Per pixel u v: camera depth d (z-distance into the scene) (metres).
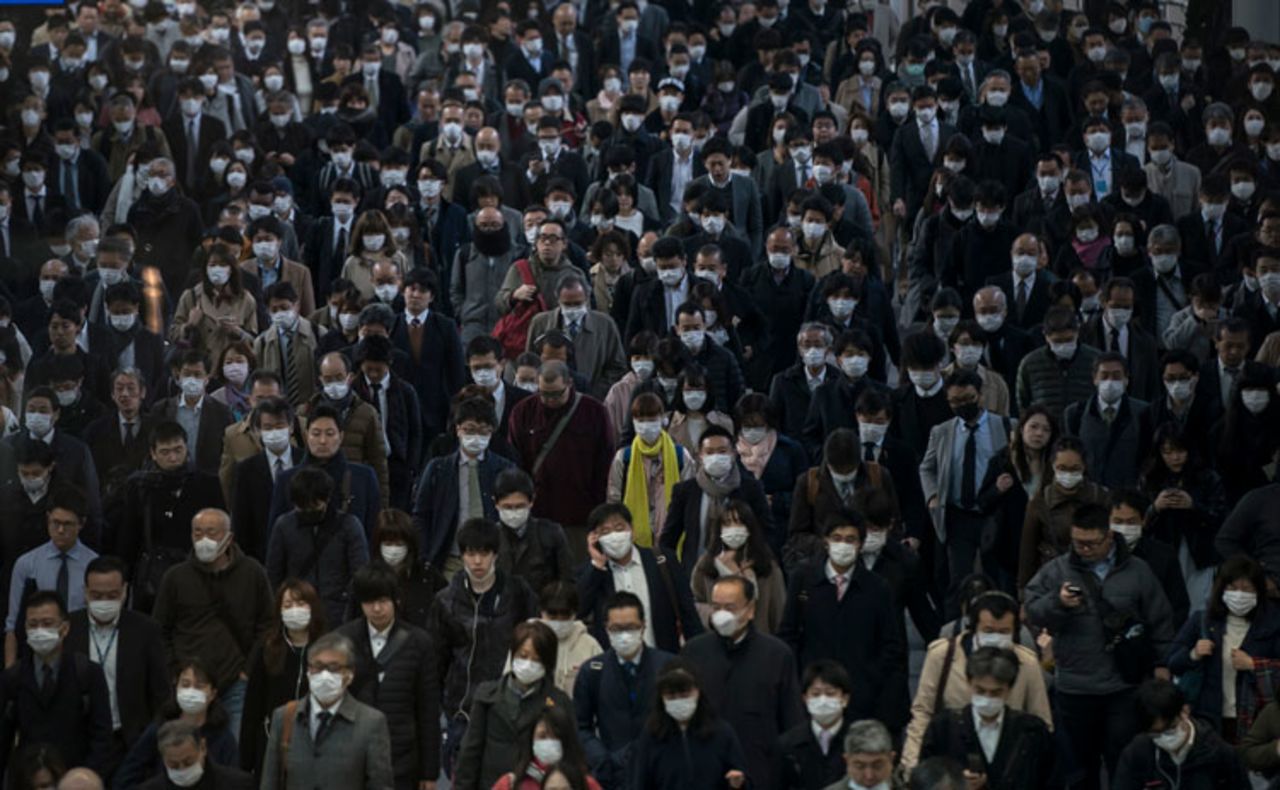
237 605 25.84
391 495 31.77
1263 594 25.45
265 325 36.38
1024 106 48.53
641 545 26.34
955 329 32.69
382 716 22.95
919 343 31.02
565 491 30.12
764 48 52.34
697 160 44.25
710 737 22.36
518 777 22.47
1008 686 22.66
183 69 50.59
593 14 58.81
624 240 37.09
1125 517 25.98
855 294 35.78
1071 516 26.62
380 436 30.67
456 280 38.06
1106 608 25.36
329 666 22.50
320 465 28.16
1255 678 25.33
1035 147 45.16
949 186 38.75
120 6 54.69
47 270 37.56
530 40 52.94
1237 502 30.39
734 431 30.50
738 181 41.34
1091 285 36.59
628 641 23.53
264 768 22.97
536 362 32.25
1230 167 41.97
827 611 25.02
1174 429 28.88
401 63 56.12
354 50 55.12
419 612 26.53
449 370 34.19
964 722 22.91
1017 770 22.75
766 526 27.66
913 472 29.09
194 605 25.80
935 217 39.03
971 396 29.56
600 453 30.28
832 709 22.66
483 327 37.72
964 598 24.27
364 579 23.98
